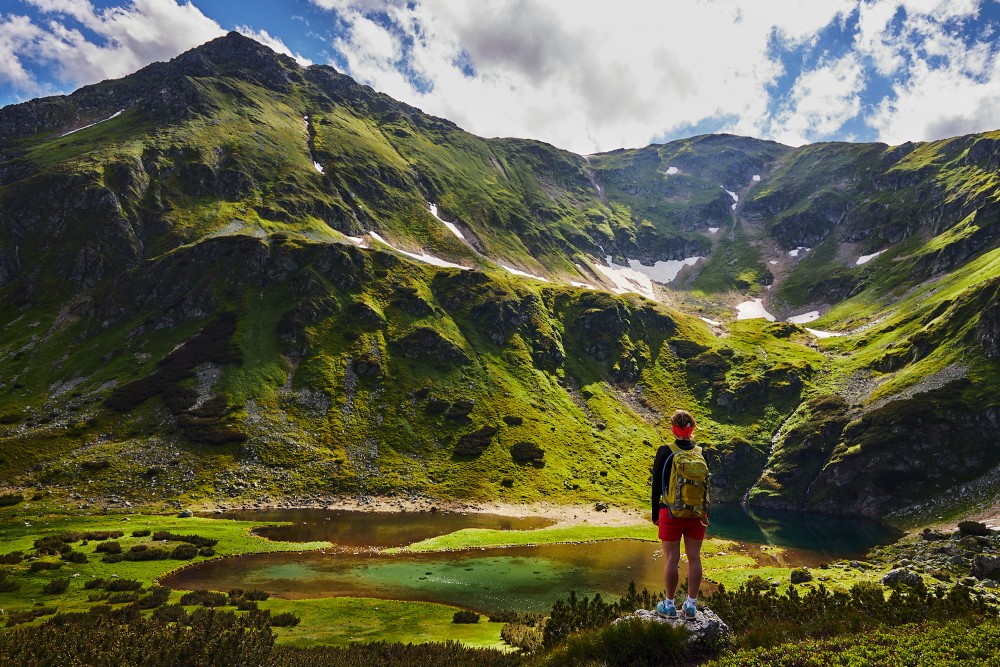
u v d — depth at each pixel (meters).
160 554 59.09
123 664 14.39
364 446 114.06
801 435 140.12
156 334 132.50
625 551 76.62
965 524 67.62
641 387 171.00
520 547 76.75
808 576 53.94
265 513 88.31
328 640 32.59
